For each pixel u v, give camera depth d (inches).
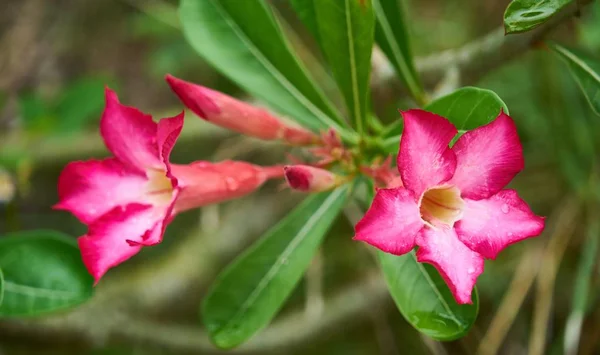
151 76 33.5
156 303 27.0
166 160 16.2
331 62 17.7
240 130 17.8
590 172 23.6
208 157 29.5
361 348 29.1
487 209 15.7
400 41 18.6
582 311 21.9
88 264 16.6
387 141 17.8
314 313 24.8
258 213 29.0
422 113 15.3
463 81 19.4
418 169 15.4
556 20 17.2
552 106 23.8
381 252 17.3
